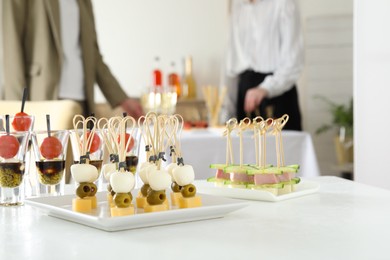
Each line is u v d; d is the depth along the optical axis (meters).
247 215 1.08
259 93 4.25
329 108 5.71
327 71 5.72
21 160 1.25
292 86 4.47
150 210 1.03
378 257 0.77
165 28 5.35
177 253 0.81
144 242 0.88
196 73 5.41
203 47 5.41
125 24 5.29
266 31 4.43
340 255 0.78
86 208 1.08
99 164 1.28
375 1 2.73
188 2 5.38
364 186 1.43
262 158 1.42
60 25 3.34
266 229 0.95
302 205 1.18
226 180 1.36
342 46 5.70
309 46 5.71
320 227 0.96
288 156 2.89
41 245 0.87
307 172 2.91
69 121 2.34
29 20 3.34
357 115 2.86
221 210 1.04
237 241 0.87
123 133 1.05
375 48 2.74
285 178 1.30
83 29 3.43
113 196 1.11
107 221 0.93
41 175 1.26
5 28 3.29
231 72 4.60
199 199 1.08
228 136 1.36
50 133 1.26
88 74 3.44
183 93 5.16
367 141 2.82
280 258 0.77
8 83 3.29
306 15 5.70
